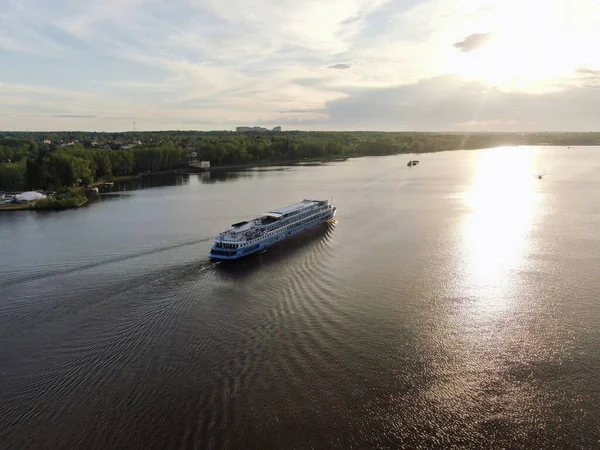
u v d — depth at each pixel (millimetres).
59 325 87812
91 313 92812
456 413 64188
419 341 81812
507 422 62594
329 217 176000
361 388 69000
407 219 175875
